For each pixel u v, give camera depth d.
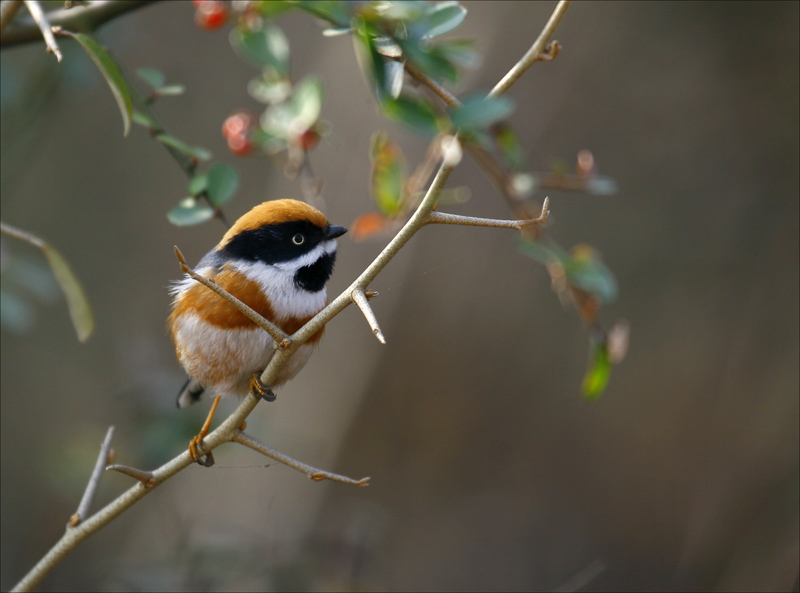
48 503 13.28
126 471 4.89
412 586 12.95
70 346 15.98
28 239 6.03
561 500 13.94
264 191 16.19
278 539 10.41
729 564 12.16
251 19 7.12
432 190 4.07
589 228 13.12
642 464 13.79
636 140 12.74
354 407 12.27
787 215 12.67
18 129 9.85
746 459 12.65
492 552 13.42
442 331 12.23
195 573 9.70
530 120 11.55
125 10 7.05
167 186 16.83
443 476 13.23
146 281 16.55
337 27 5.56
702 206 13.00
